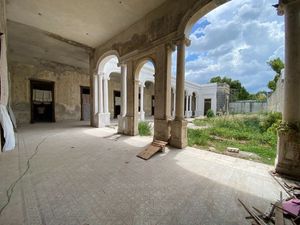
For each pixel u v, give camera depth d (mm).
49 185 2629
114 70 11070
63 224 1778
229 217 1935
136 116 6855
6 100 4543
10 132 4590
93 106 9711
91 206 2104
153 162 3770
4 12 5223
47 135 6887
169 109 5387
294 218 1892
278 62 14656
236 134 6766
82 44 8734
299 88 2906
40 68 11375
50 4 5309
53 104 12031
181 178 2955
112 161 3807
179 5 4715
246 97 32375
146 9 5484
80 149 4785
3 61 4375
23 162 3654
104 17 5988
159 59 5391
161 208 2086
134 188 2580
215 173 3178
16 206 2068
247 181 2848
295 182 2801
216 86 20578
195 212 2018
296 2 2881
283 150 3059
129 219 1877
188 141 5832
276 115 7246
